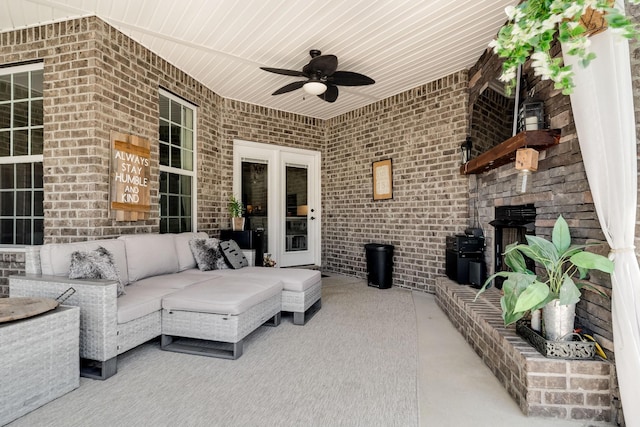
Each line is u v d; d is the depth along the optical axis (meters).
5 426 1.63
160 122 4.07
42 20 3.19
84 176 3.12
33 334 1.78
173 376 2.16
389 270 4.85
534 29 1.11
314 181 6.25
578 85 1.81
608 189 1.67
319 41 3.51
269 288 2.94
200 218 4.68
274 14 3.03
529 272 2.02
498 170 3.42
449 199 4.35
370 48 3.65
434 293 4.43
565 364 1.75
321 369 2.27
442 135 4.43
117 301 2.36
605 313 1.82
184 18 3.12
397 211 5.01
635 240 1.64
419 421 1.70
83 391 1.97
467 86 4.21
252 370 2.24
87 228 3.10
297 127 5.96
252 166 5.55
